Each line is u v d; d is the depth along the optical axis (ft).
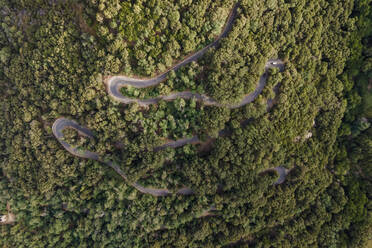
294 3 235.20
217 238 306.76
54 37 224.94
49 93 252.62
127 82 242.37
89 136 269.64
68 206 297.94
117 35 212.02
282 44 245.65
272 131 261.03
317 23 258.37
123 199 296.30
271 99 259.80
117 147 271.69
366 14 287.07
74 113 249.34
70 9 216.54
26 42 240.94
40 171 281.33
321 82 287.48
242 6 220.23
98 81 229.86
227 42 222.28
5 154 299.58
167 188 284.61
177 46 222.28
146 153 258.57
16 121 271.08
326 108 296.51
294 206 301.43
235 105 250.37
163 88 237.04
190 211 291.38
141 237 303.48
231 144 256.32
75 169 279.69
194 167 262.26
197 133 260.83
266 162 265.95
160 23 210.59
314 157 294.25
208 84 237.04
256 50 235.81
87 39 217.77
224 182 273.95
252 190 272.51
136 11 203.72
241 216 292.81
